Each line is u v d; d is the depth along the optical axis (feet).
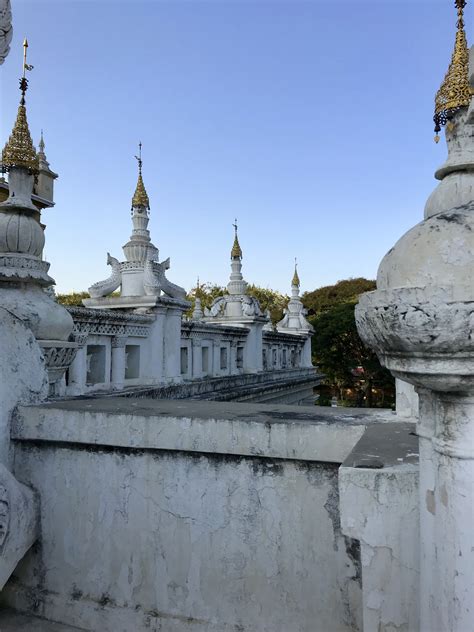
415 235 5.93
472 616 5.53
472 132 9.59
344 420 10.49
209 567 10.55
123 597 11.19
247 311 43.68
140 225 29.53
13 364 12.46
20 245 15.28
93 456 11.65
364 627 7.30
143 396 24.26
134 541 11.17
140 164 30.04
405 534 7.08
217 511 10.55
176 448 10.73
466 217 5.76
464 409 5.69
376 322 5.77
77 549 11.67
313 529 9.85
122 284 28.71
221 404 13.06
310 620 9.79
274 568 10.10
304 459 9.83
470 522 5.59
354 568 9.49
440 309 5.16
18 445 12.33
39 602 11.88
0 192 43.60
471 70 9.55
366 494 7.25
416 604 6.97
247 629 10.19
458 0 9.73
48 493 12.02
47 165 53.88
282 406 12.73
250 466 10.36
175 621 10.65
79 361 21.66
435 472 6.07
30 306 14.62
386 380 82.58
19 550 11.30
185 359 34.01
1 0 13.82
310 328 62.69
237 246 45.83
